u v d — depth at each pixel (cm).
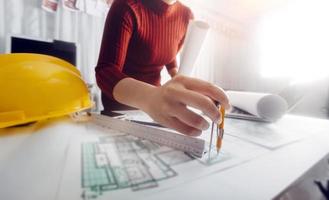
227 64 257
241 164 22
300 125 47
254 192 16
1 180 17
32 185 16
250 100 51
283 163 23
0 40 123
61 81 38
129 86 41
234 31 260
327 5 216
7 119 32
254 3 228
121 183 17
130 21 68
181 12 89
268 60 263
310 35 228
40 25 137
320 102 174
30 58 37
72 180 17
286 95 68
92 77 157
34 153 23
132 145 27
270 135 36
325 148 29
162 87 33
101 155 23
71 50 112
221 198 15
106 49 59
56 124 37
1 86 32
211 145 28
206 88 28
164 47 84
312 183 21
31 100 34
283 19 247
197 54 56
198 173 20
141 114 52
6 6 125
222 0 217
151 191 16
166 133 28
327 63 211
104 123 38
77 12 150
